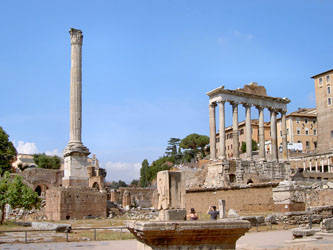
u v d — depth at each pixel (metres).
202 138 172.62
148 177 157.75
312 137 139.75
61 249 24.02
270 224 35.84
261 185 45.72
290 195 40.47
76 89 61.12
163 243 11.98
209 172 83.00
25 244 27.08
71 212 50.94
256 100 90.56
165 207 15.86
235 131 86.69
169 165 163.25
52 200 51.78
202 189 53.03
